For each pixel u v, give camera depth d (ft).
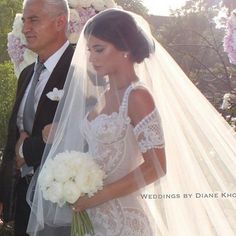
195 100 8.71
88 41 8.10
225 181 8.43
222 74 18.04
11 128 10.84
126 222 7.95
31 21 10.29
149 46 8.29
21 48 13.26
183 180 8.25
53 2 10.23
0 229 13.65
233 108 15.29
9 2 22.24
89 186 7.63
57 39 10.39
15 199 10.77
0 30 21.71
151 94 8.00
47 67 10.41
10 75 15.93
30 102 10.50
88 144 8.15
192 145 8.45
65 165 7.67
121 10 8.13
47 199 7.70
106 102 8.05
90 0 12.63
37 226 8.40
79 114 8.27
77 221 7.93
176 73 8.65
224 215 8.29
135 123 7.82
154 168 7.66
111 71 8.02
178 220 8.16
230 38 12.35
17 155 10.45
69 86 8.46
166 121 8.35
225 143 8.71
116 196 7.78
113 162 7.90
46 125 9.80
